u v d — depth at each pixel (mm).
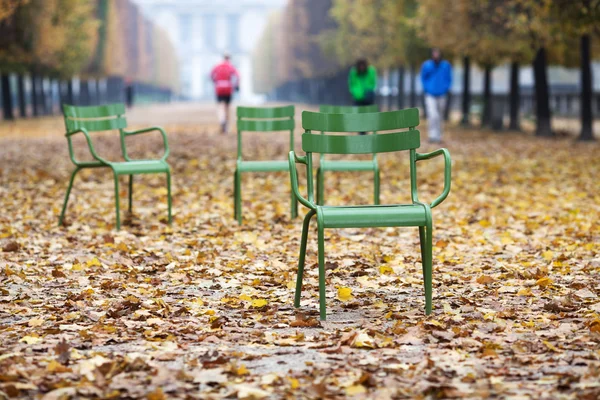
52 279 8070
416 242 10188
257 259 9148
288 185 15914
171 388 4715
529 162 19891
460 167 18969
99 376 4879
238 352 5457
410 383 4824
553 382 4805
